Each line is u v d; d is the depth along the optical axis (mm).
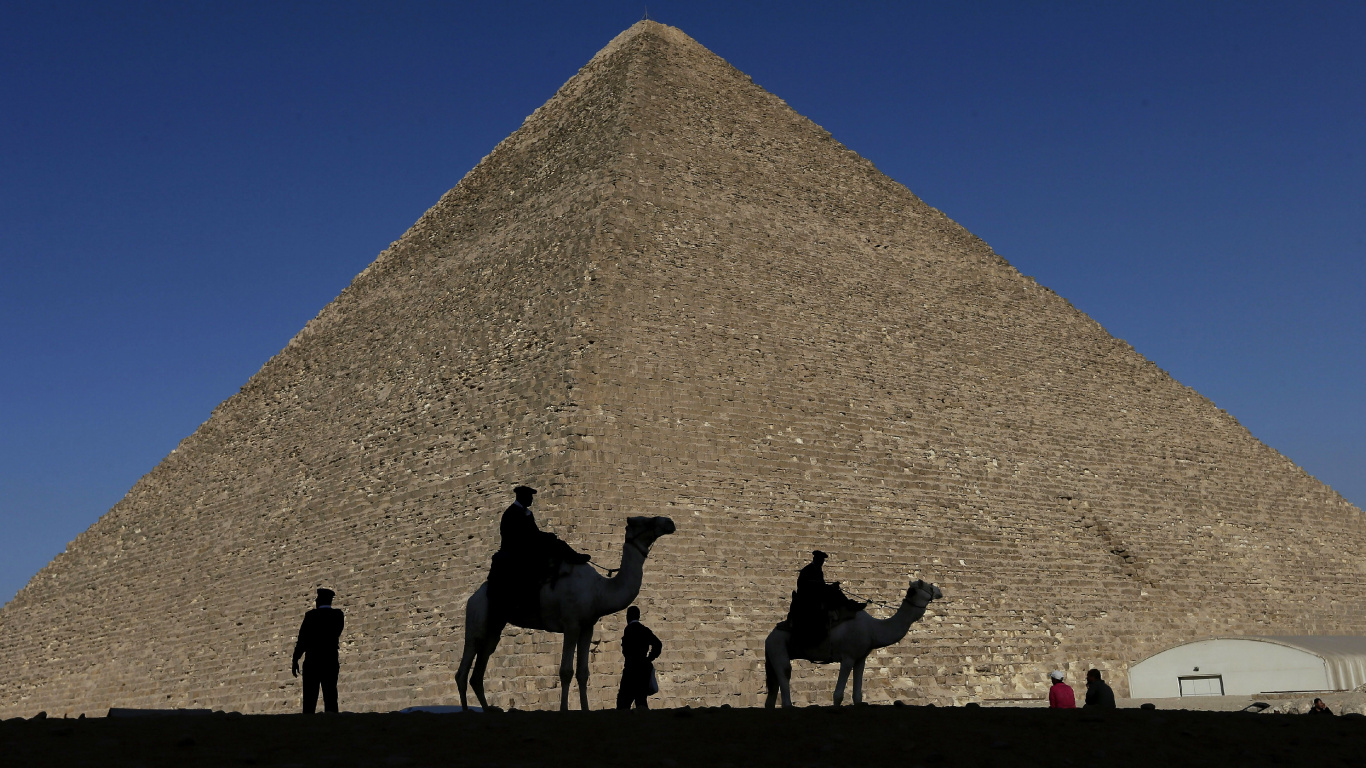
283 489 58469
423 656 38906
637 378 47625
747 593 40250
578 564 19578
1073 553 51438
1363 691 34844
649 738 14805
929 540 47531
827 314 59688
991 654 43375
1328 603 57000
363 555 47312
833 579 42844
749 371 51812
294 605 47812
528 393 47719
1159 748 15531
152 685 50781
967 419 56844
